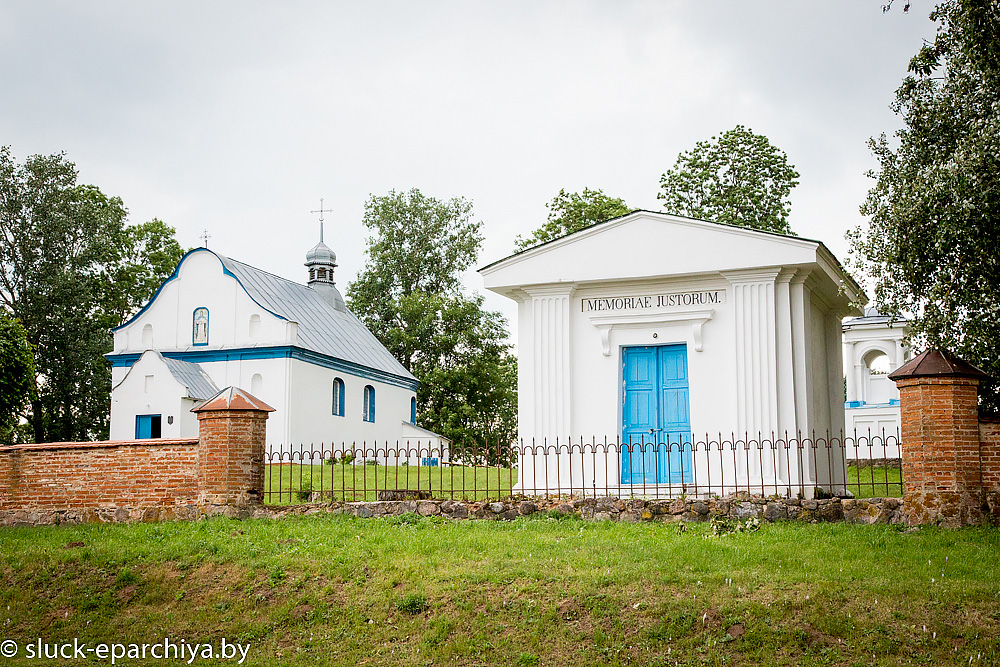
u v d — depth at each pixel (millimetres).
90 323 48344
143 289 51219
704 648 10125
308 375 39688
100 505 17125
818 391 19812
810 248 17500
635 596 11148
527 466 19234
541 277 19250
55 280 46844
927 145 16391
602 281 18922
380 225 61094
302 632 11547
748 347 17984
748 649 10000
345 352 44000
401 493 16891
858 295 18141
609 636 10531
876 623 10102
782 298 18062
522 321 19750
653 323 18859
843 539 13031
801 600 10602
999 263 14078
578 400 19172
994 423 13836
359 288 59875
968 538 12797
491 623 11070
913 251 14531
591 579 11641
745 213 36969
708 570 11688
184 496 16875
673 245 18484
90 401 49938
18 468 17469
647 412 18922
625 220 18812
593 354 19234
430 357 58156
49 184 48906
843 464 20203
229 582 12883
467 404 57562
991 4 13898
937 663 9492
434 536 14125
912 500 14023
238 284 39688
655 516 15281
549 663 10266
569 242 19156
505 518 15836
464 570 12336
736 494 15656
